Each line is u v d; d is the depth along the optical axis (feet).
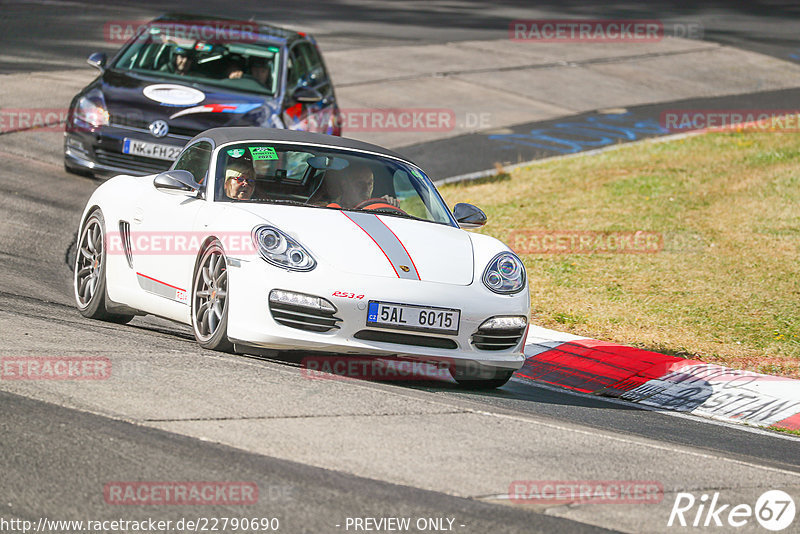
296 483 45.47
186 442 49.37
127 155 133.08
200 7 325.42
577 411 72.59
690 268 124.57
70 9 301.02
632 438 61.77
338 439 52.16
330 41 287.69
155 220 78.95
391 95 232.32
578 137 211.00
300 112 142.41
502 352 72.49
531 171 179.42
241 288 68.03
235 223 70.85
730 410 79.92
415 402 62.13
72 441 48.19
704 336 99.86
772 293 115.03
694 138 211.61
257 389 59.82
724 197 162.50
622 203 158.10
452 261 73.10
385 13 354.95
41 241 110.83
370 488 45.83
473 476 48.98
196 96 135.33
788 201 158.71
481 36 317.83
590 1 424.87
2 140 155.43
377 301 67.56
